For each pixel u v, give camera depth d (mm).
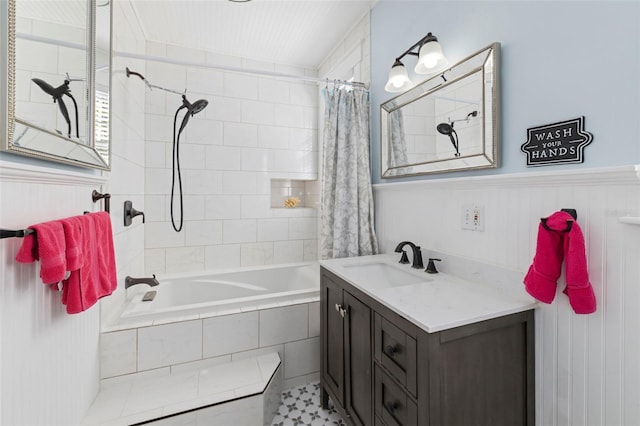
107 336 1459
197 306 1698
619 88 840
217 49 2645
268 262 2855
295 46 2609
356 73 2318
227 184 2697
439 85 1489
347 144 2115
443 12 1479
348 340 1348
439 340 867
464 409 917
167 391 1419
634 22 809
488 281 1241
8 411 763
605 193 871
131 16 2029
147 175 2445
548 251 938
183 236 2564
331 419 1578
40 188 878
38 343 896
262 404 1429
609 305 871
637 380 820
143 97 2383
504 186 1179
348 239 2062
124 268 1856
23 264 822
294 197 3168
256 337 1737
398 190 1850
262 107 2818
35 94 824
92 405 1316
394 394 1015
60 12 951
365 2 2061
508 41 1162
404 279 1542
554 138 1002
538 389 1057
